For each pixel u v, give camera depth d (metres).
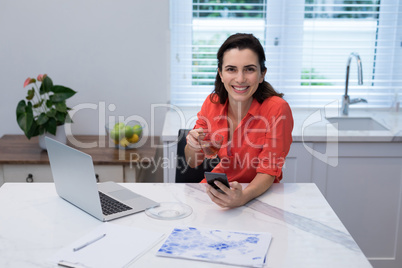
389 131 2.58
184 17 2.94
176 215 1.54
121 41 2.79
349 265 1.24
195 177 2.06
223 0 2.94
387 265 2.70
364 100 2.91
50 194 1.74
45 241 1.36
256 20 2.96
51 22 2.75
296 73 3.04
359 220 2.64
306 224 1.49
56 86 2.51
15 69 2.81
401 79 3.05
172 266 1.23
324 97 3.05
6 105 2.86
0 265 1.23
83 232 1.42
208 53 2.96
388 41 2.97
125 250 1.30
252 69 1.74
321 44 3.01
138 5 2.74
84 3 2.73
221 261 1.24
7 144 2.67
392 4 2.96
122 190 1.77
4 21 2.74
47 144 1.65
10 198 1.69
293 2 2.95
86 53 2.80
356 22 2.97
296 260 1.26
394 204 2.62
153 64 2.83
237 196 1.57
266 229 1.45
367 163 2.56
